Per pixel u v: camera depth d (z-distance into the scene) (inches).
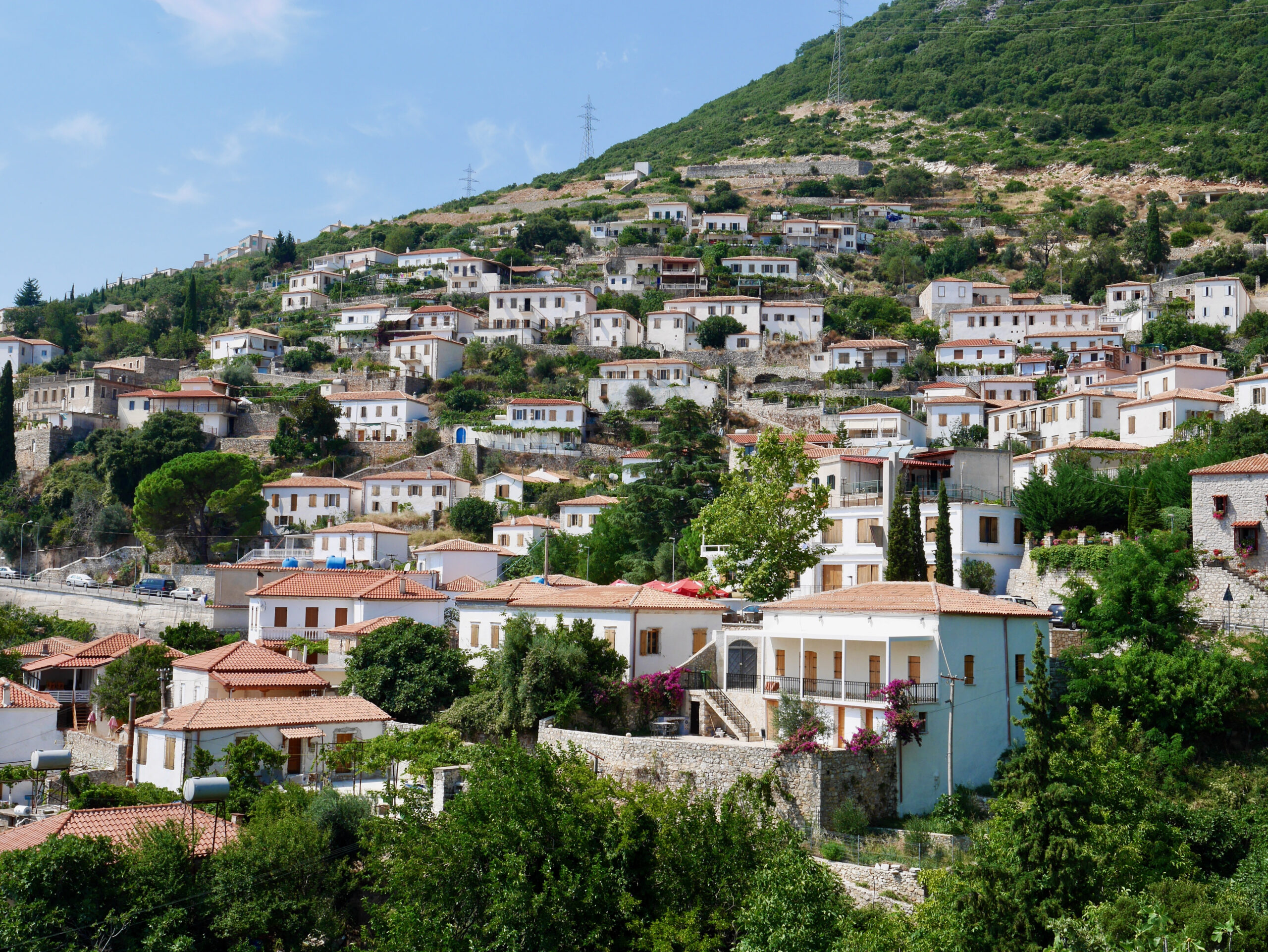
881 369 6491.1
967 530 3029.0
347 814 1979.6
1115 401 4360.2
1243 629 2416.3
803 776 1931.6
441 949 1547.7
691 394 6392.7
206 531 5305.1
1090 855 1509.6
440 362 7101.4
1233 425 3307.1
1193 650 2239.2
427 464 5836.6
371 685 2709.2
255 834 1809.8
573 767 1787.6
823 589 3142.2
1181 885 1555.1
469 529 5157.5
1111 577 2407.7
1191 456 3085.6
